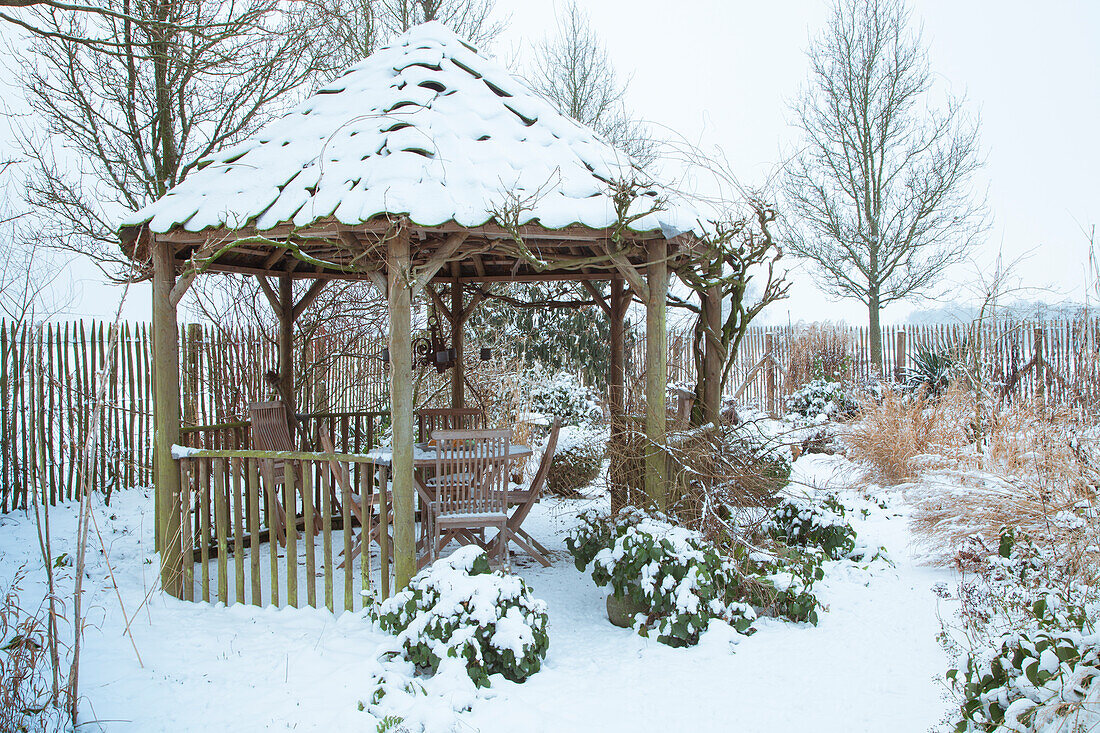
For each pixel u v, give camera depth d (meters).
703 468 5.22
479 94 5.61
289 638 4.36
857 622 4.59
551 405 11.16
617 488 5.41
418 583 4.07
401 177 4.48
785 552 5.13
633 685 3.78
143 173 9.15
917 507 6.02
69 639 4.29
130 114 8.74
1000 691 2.54
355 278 7.72
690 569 4.39
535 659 3.87
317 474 7.32
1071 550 4.08
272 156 5.19
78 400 7.23
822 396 12.34
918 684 3.68
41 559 5.88
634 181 4.58
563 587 5.55
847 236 15.87
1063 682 2.35
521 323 13.22
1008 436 7.18
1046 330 12.20
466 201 4.47
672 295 6.70
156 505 5.95
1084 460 5.32
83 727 3.29
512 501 5.95
